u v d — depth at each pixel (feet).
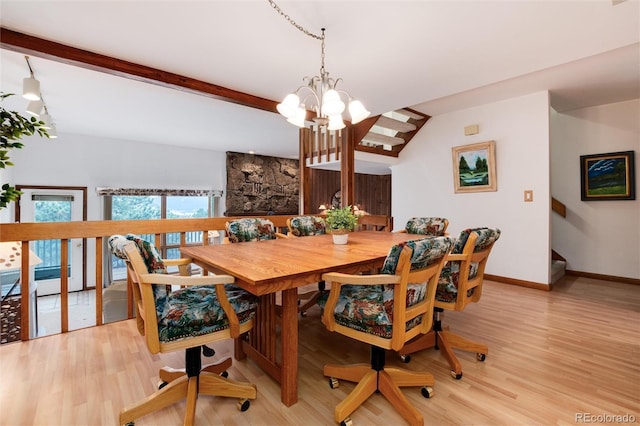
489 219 13.28
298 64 8.07
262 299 5.90
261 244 7.66
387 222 13.91
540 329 8.02
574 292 11.46
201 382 4.76
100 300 7.94
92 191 18.42
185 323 4.26
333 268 4.98
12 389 5.24
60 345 6.82
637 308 9.65
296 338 5.04
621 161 12.66
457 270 5.91
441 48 7.30
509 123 12.58
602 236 13.29
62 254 7.35
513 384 5.55
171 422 4.57
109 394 5.15
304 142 15.70
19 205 16.44
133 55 7.53
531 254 12.08
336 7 5.77
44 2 5.48
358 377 5.31
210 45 7.09
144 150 20.03
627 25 6.36
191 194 21.94
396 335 4.27
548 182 11.63
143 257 4.13
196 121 14.76
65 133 17.47
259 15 5.99
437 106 13.61
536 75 10.05
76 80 9.78
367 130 13.44
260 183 24.58
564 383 5.58
